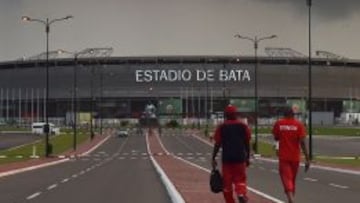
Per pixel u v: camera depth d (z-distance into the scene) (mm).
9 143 120562
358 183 36344
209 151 109375
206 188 30219
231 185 18312
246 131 18328
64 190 31203
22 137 144125
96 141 138375
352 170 49875
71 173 48406
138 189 32062
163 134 176000
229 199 18359
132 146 125500
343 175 44938
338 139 139625
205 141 140875
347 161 67938
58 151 103312
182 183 33875
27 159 75375
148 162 72000
